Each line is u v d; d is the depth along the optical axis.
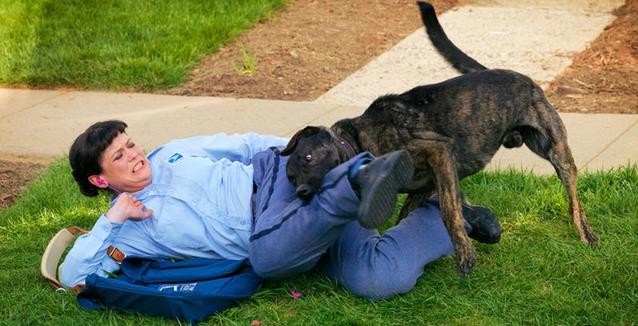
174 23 11.28
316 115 8.82
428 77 9.67
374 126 5.65
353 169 4.69
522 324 5.10
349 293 5.47
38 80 10.40
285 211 5.06
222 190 5.61
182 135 8.55
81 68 10.40
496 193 6.75
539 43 10.30
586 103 8.61
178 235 5.50
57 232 6.68
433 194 6.09
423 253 5.43
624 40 10.00
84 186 5.80
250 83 9.81
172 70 10.09
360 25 11.34
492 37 10.61
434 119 5.68
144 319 5.36
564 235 6.14
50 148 8.53
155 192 5.60
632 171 6.80
